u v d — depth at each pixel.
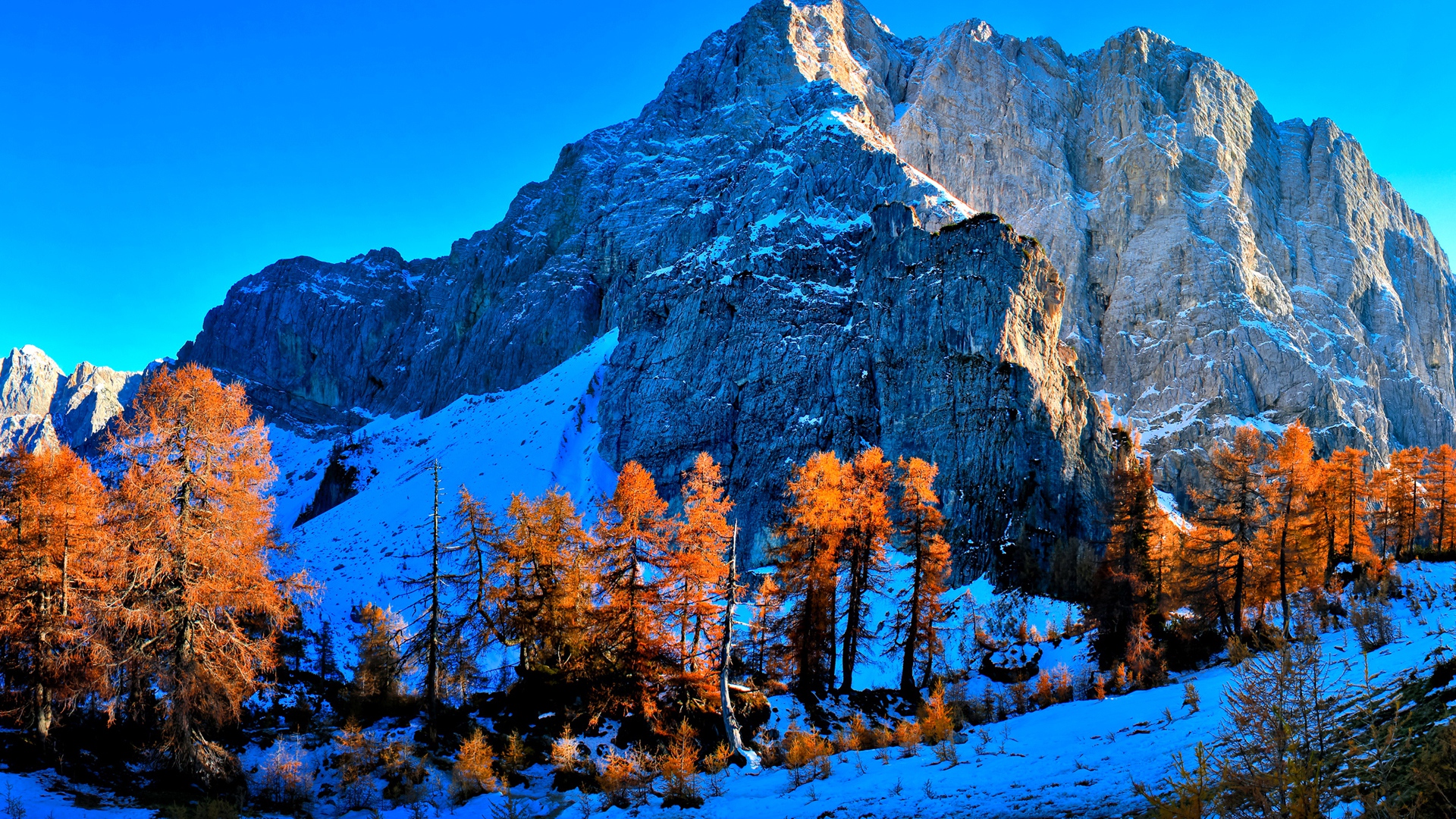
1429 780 7.34
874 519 34.56
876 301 83.00
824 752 24.48
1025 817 13.03
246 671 23.12
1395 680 13.19
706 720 27.19
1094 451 74.94
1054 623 52.66
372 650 36.69
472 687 38.69
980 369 72.88
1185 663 34.72
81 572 23.86
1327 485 43.59
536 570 33.06
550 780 24.42
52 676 23.05
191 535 21.69
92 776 22.19
